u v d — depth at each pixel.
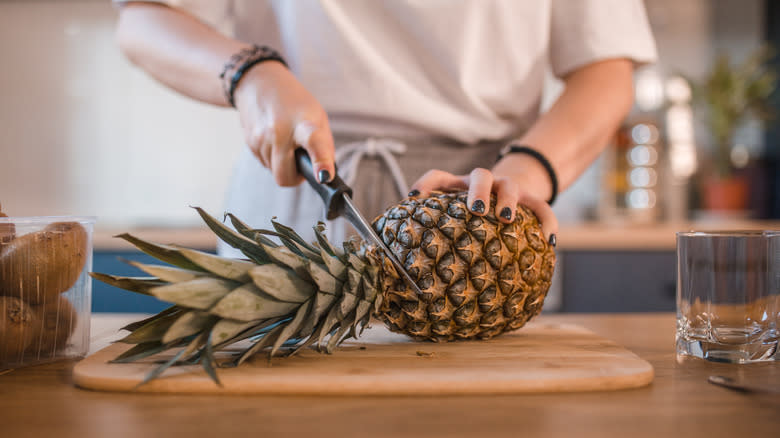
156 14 1.10
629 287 2.12
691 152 2.86
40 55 2.72
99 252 2.10
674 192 2.69
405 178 1.13
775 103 2.80
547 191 0.97
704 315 0.72
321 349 0.70
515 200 0.73
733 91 2.72
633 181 2.52
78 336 0.71
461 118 1.14
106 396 0.56
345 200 0.77
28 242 0.64
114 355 0.67
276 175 0.91
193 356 0.63
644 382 0.60
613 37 1.13
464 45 1.11
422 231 0.70
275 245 0.67
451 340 0.76
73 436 0.46
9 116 2.73
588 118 1.06
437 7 1.10
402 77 1.15
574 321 1.08
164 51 1.05
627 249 2.12
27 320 0.65
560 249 2.11
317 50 1.13
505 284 0.71
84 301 0.71
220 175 2.80
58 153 2.75
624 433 0.47
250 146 0.94
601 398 0.56
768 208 2.81
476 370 0.60
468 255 0.70
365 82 1.12
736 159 2.91
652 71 2.88
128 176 2.78
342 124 1.16
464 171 1.16
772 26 2.80
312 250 0.68
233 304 0.57
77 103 2.75
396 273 0.69
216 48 1.00
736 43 2.86
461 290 0.70
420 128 1.15
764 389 0.57
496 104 1.17
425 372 0.59
